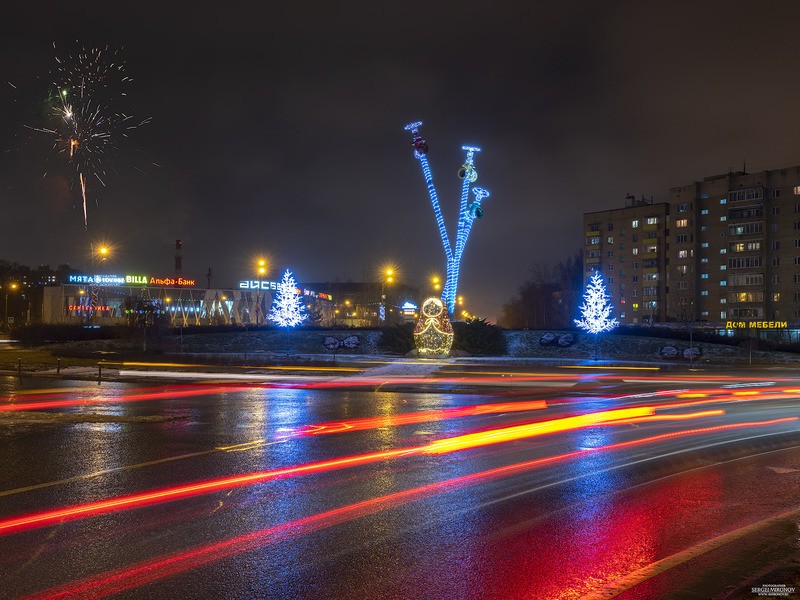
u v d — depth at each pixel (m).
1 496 8.15
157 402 19.61
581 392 22.77
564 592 5.12
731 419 15.88
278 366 36.84
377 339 52.62
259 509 7.53
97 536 6.52
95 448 11.59
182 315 89.88
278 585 5.27
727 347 50.78
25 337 60.59
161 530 6.72
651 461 10.45
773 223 84.19
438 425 14.61
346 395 21.94
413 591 5.16
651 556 5.95
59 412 17.08
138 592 5.12
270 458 10.66
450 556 5.96
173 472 9.56
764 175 84.75
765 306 83.56
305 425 14.59
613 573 5.52
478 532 6.68
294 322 54.16
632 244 100.12
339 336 53.81
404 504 7.77
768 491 8.45
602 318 49.84
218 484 8.79
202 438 12.73
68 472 9.56
